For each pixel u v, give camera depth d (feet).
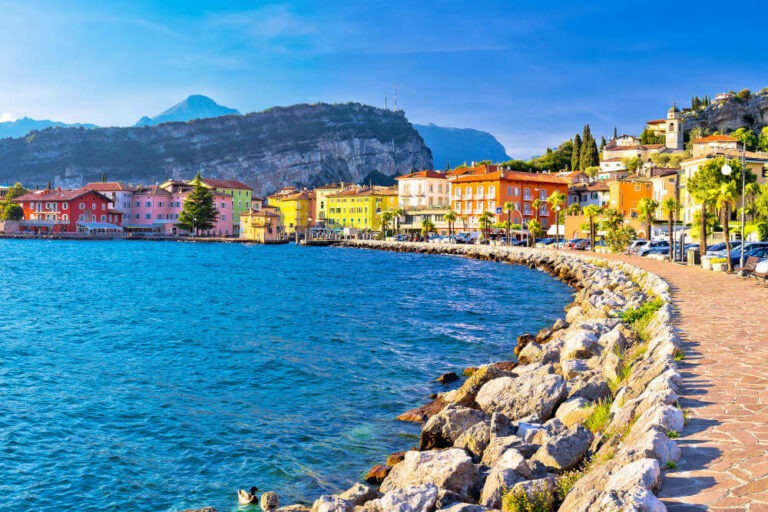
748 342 53.62
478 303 158.20
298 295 180.04
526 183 473.67
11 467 53.52
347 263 331.36
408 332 115.03
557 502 28.07
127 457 55.52
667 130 626.23
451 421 47.16
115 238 613.93
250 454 55.31
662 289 97.14
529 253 300.61
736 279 119.14
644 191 393.70
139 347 102.63
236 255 411.13
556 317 132.67
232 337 111.34
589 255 246.27
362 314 140.05
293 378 81.41
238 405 69.87
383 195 604.90
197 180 627.05
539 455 34.37
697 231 233.96
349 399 71.26
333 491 47.57
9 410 68.08
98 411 67.97
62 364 90.43
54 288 199.93
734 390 37.58
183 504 46.80
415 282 218.59
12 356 95.71
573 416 44.68
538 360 72.74
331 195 639.76
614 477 24.38
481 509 29.22
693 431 30.30
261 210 644.69
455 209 503.61
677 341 51.13
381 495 37.88
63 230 603.67
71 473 52.39
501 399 52.24
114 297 175.94
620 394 41.88
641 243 256.11
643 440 27.14
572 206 431.02
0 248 449.48
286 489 48.44
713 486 23.89
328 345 102.99
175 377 82.64
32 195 637.30
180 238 624.59
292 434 59.93
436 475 35.22
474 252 364.17
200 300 168.66
